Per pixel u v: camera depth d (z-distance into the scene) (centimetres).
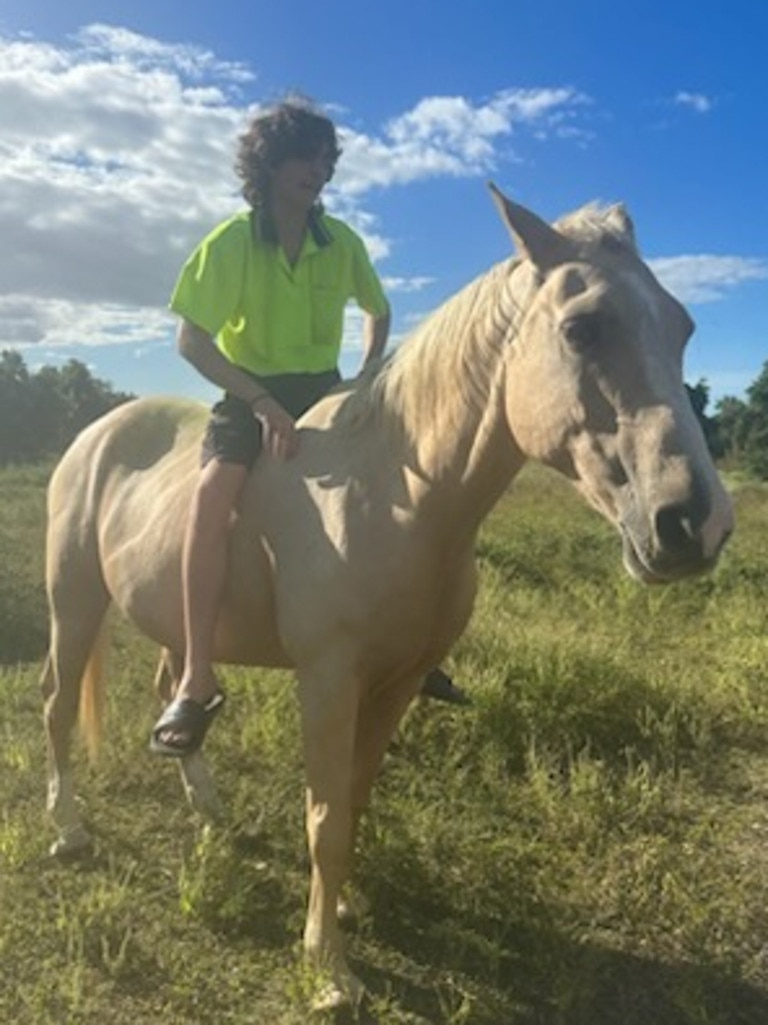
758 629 616
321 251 289
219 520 265
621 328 200
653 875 326
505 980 277
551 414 211
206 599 266
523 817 369
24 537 951
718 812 382
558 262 213
